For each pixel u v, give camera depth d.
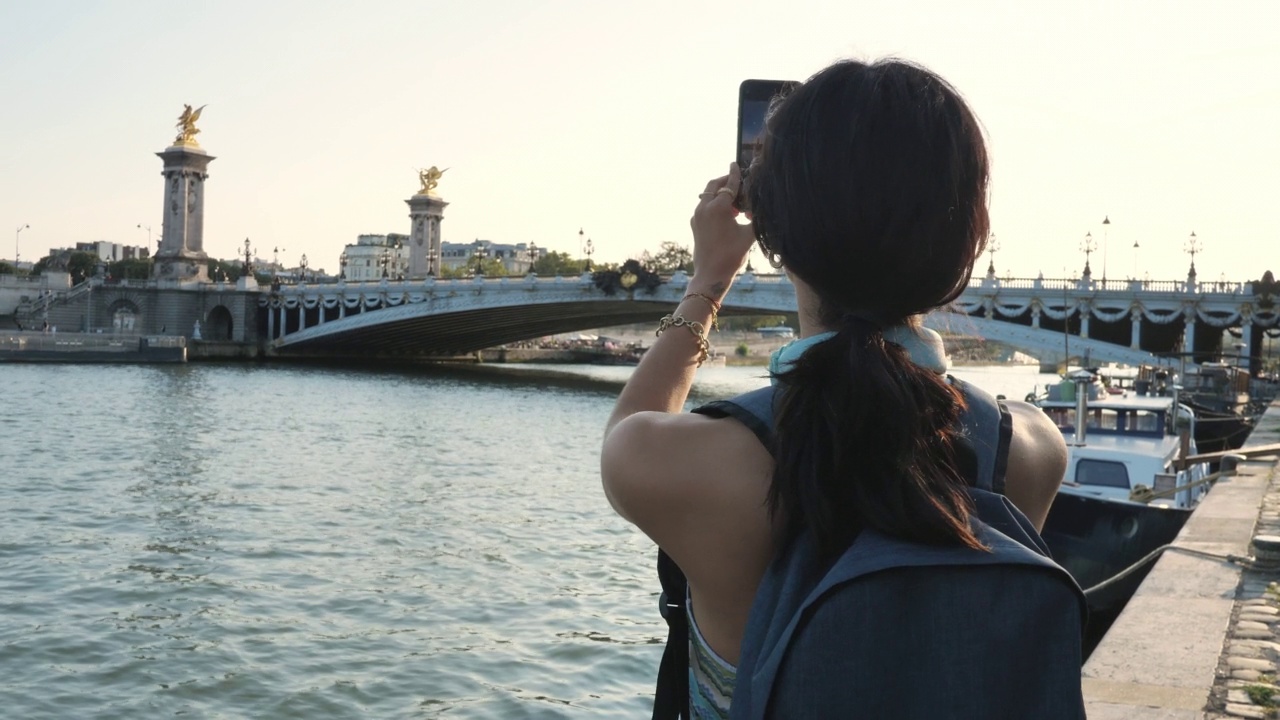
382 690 12.63
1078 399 18.39
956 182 1.39
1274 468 15.85
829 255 1.40
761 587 1.35
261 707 12.07
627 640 14.75
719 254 1.69
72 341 85.25
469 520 23.73
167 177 108.25
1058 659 1.23
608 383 84.94
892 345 1.38
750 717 1.26
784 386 1.38
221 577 17.75
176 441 37.81
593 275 72.56
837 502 1.29
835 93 1.42
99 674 12.92
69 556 19.08
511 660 13.76
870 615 1.21
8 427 40.44
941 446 1.36
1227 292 52.66
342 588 17.16
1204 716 5.78
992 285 56.97
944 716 1.20
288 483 28.75
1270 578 8.97
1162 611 7.93
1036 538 1.39
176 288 102.94
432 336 99.25
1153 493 14.55
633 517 1.42
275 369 88.12
